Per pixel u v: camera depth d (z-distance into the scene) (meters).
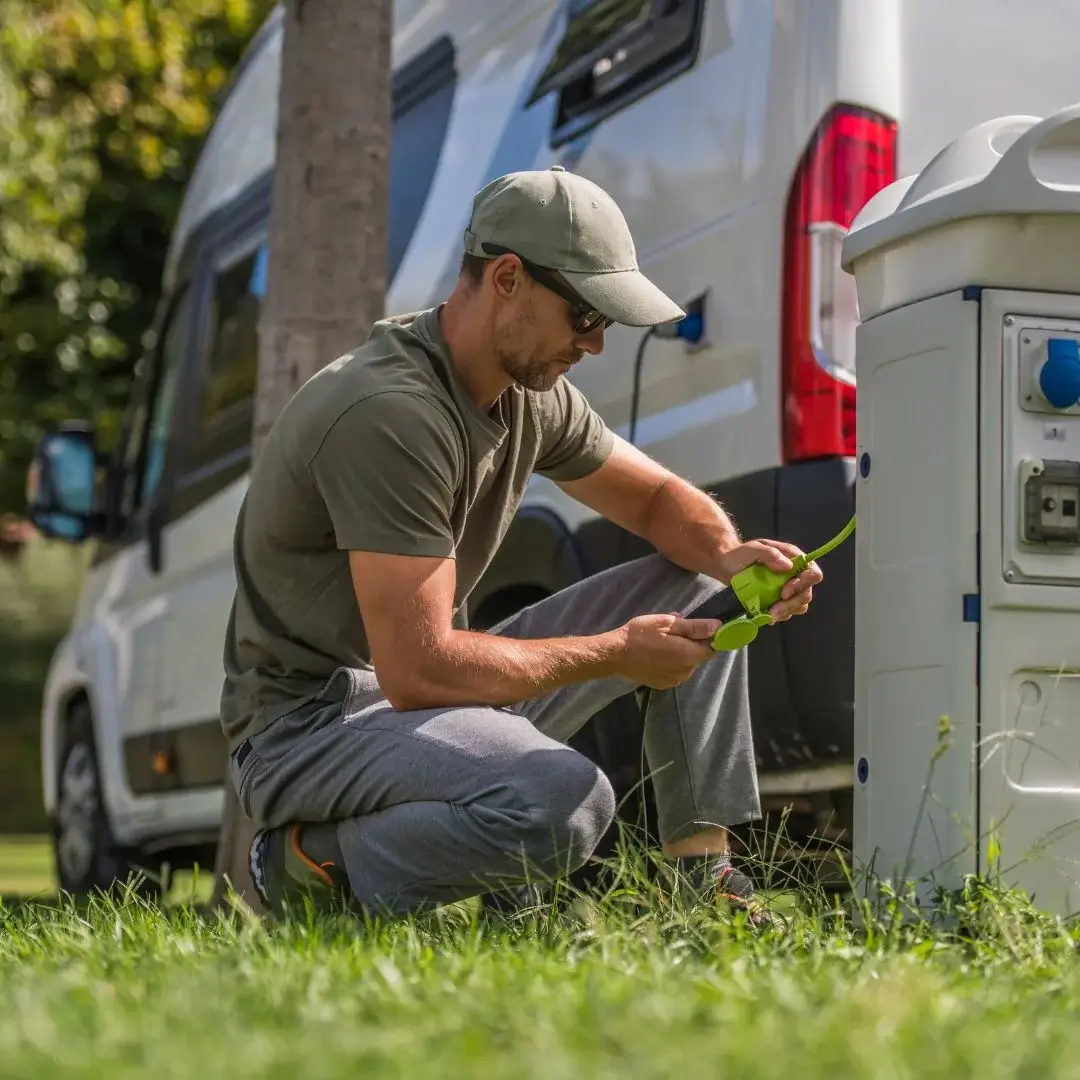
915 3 4.18
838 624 3.89
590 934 3.21
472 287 3.62
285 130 5.08
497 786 3.40
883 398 3.59
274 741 3.72
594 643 3.54
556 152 5.05
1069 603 3.38
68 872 8.40
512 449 3.79
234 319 7.04
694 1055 2.11
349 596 3.69
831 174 4.03
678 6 4.57
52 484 7.92
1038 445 3.39
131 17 14.11
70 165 14.57
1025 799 3.36
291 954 2.89
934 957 2.95
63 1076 2.00
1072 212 3.29
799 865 3.78
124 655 7.77
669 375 4.43
